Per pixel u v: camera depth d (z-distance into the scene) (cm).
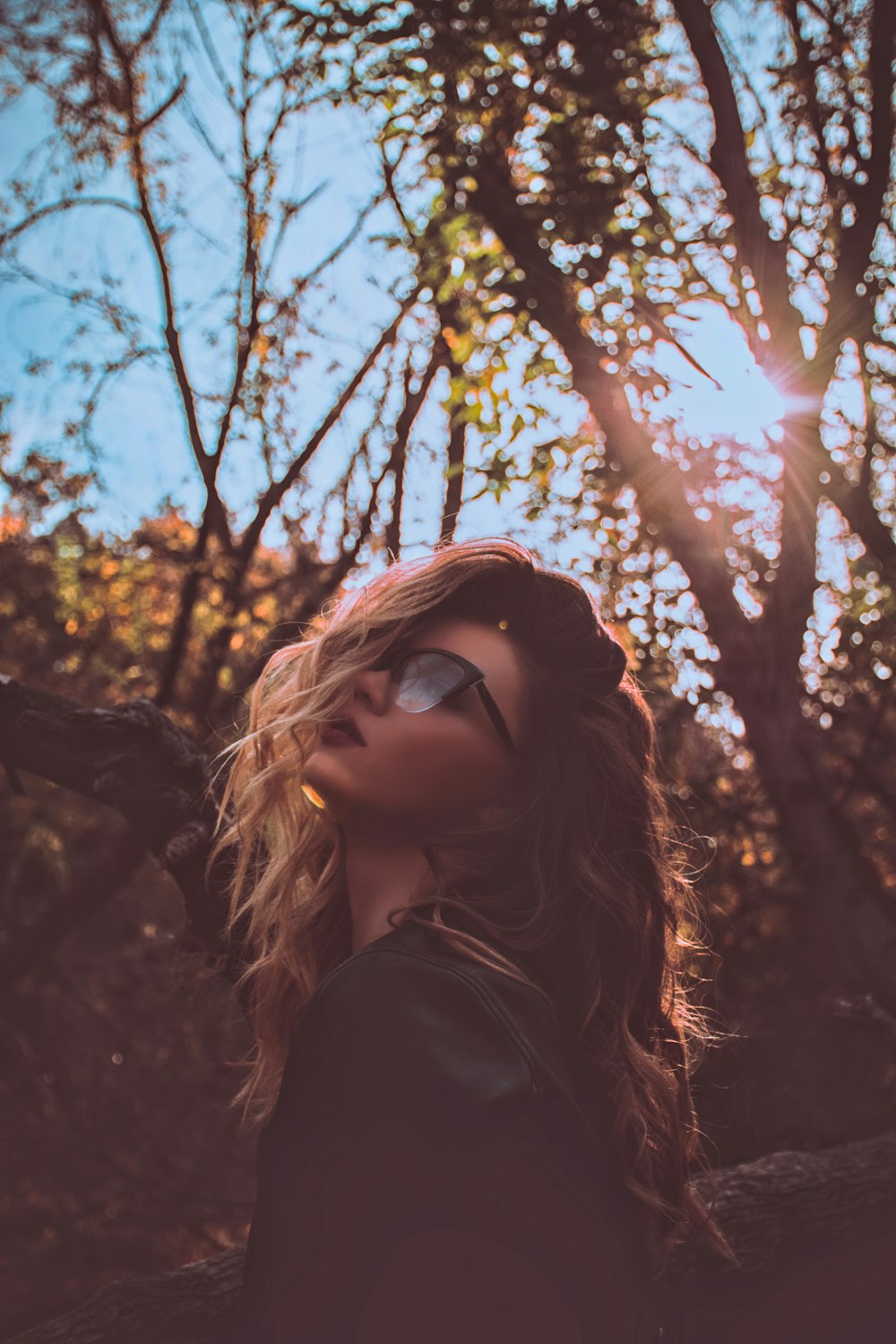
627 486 417
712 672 454
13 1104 771
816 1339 180
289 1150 74
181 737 165
